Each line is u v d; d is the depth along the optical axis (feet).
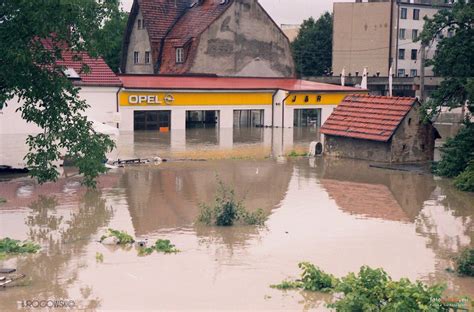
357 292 46.01
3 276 53.62
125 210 79.30
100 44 90.94
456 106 109.81
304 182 101.24
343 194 92.07
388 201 87.92
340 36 295.28
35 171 88.48
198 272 55.62
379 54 288.10
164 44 215.92
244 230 70.28
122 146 138.21
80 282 52.75
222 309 47.39
